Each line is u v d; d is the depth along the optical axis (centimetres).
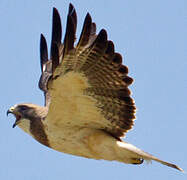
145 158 1745
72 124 1781
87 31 1577
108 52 1623
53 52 1587
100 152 1786
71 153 1819
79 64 1616
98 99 1705
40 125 1814
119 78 1670
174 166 1698
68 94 1681
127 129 1773
